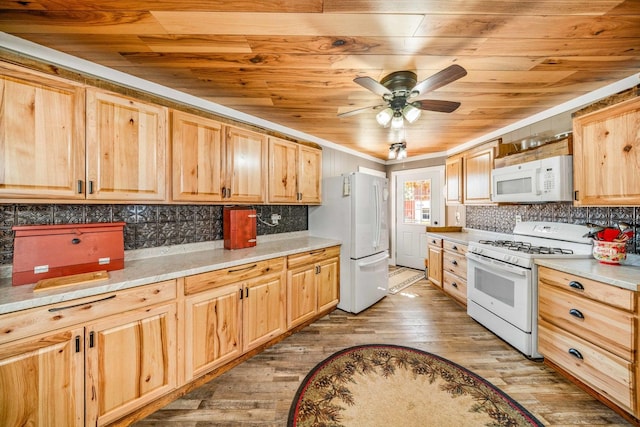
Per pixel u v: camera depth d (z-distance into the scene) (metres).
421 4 1.08
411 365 1.94
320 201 3.12
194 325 1.65
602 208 1.99
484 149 2.88
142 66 1.62
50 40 1.35
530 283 1.96
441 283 3.42
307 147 2.92
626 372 1.36
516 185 2.37
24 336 1.09
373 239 3.14
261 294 2.08
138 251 1.89
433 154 4.43
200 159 1.93
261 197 2.39
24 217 1.46
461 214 3.91
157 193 1.71
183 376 1.59
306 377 1.81
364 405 1.55
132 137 1.59
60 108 1.34
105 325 1.30
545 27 1.24
